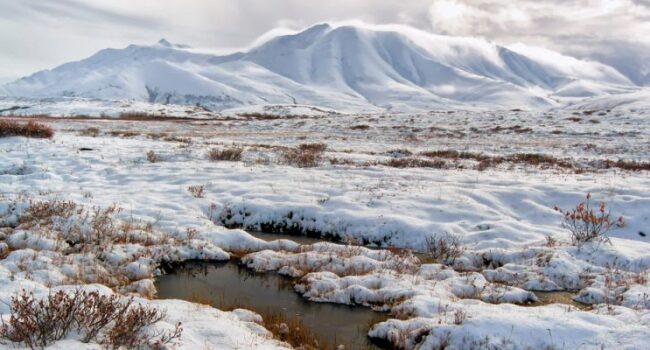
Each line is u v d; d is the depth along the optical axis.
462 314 6.98
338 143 33.12
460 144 33.81
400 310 7.83
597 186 15.36
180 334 5.77
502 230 11.83
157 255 9.93
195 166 18.94
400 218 12.35
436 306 7.68
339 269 9.78
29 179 15.58
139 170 17.89
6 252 9.20
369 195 14.52
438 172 18.84
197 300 8.16
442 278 9.34
